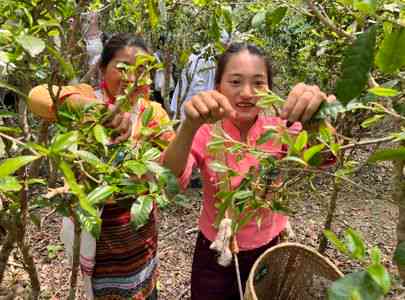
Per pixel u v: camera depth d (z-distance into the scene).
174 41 2.77
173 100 3.83
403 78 0.82
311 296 1.54
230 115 1.06
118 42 1.54
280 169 0.93
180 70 3.16
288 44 2.95
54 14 1.02
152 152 0.95
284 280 1.64
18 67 1.04
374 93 0.69
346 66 0.58
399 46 0.57
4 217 1.30
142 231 1.80
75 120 0.95
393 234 3.47
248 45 1.60
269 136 0.91
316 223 3.53
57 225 3.36
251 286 1.26
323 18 0.75
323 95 0.85
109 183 0.89
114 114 0.95
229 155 1.37
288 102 0.87
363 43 0.58
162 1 1.22
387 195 4.00
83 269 1.75
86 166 0.94
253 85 1.54
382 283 0.53
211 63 3.54
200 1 1.54
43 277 2.78
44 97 1.07
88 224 0.90
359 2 0.61
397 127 1.04
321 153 0.87
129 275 1.82
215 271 1.79
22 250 1.62
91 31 1.83
